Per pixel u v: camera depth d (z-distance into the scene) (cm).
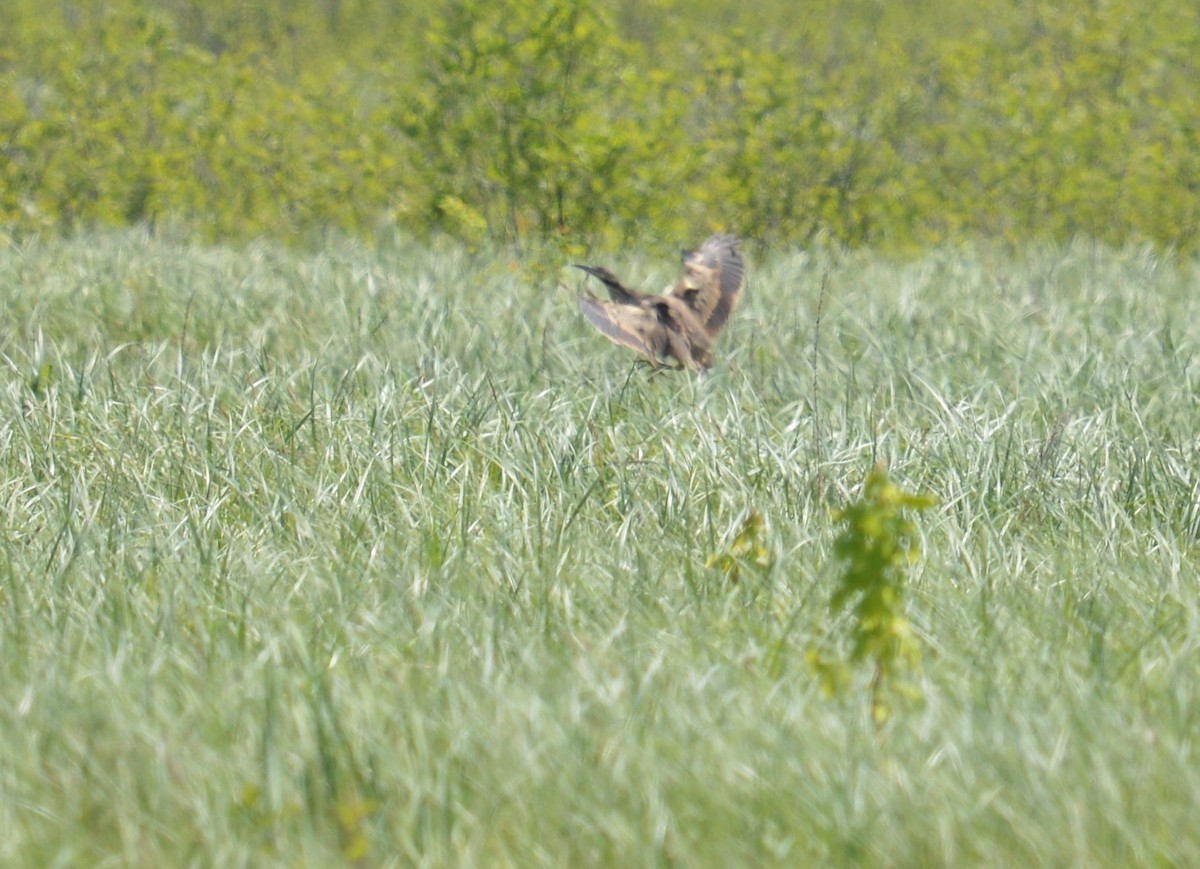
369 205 6341
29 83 7581
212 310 4491
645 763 1891
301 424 3306
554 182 6016
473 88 6147
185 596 2461
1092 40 7212
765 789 1850
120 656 2148
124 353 4106
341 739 1922
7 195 6244
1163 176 6538
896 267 5734
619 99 6316
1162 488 3070
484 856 1781
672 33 9225
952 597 2494
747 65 6625
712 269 3073
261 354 3800
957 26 9650
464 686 2109
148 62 7112
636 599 2478
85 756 1914
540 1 6059
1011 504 2997
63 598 2461
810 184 6506
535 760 1909
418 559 2631
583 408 3512
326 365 3850
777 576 2569
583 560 2653
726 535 2738
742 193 6400
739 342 4216
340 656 2244
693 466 3102
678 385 3688
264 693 2066
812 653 2103
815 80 6931
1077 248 5988
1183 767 1902
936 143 6981
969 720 1973
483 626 2336
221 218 6219
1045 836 1775
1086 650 2273
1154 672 2217
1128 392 3650
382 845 1778
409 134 6181
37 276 4834
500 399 3462
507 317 4394
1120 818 1794
